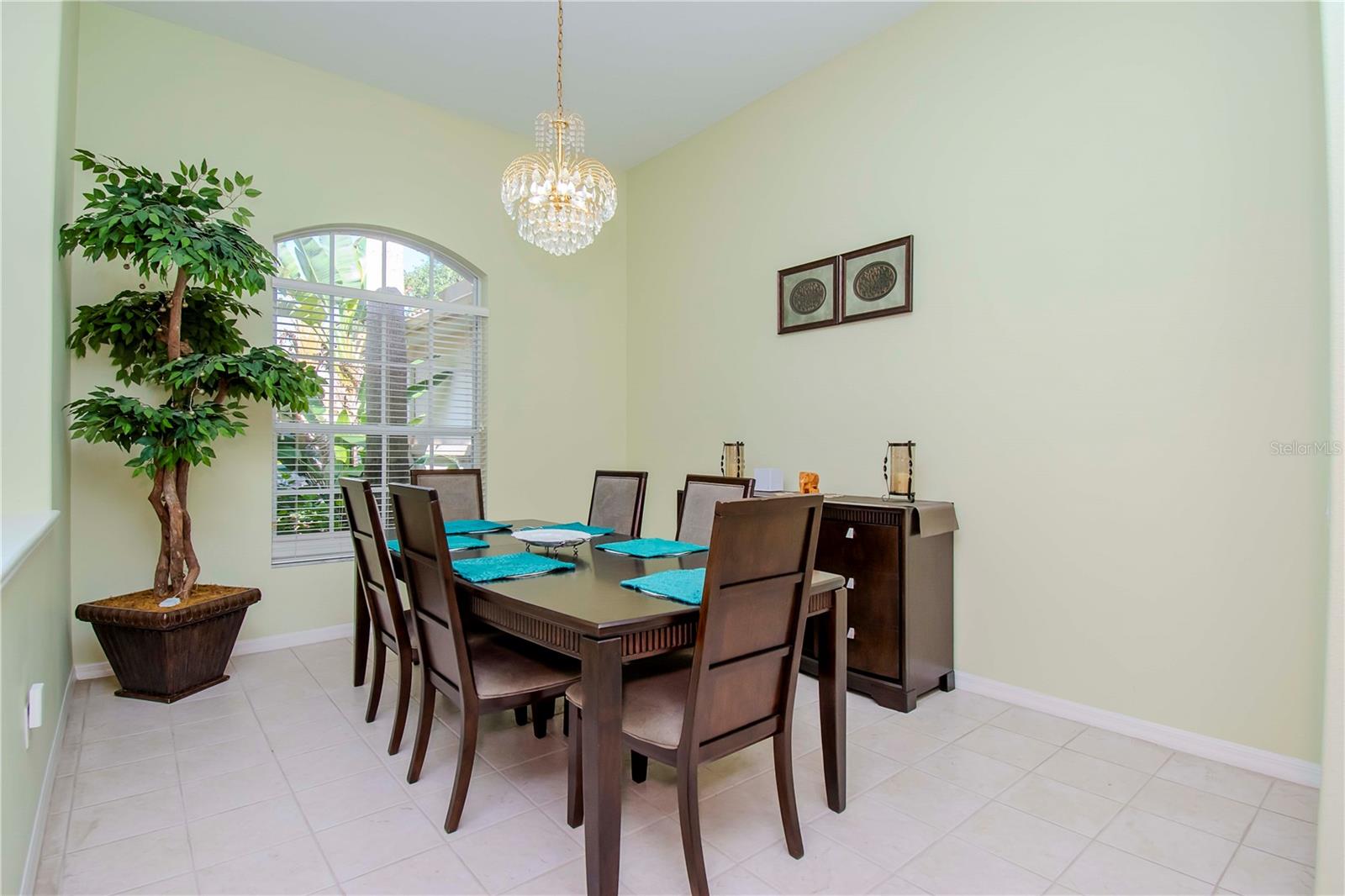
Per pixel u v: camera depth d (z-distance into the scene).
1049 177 2.56
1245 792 1.94
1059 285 2.54
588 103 3.82
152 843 1.67
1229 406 2.14
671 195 4.42
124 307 2.58
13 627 1.43
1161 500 2.28
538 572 1.96
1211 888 1.52
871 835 1.72
